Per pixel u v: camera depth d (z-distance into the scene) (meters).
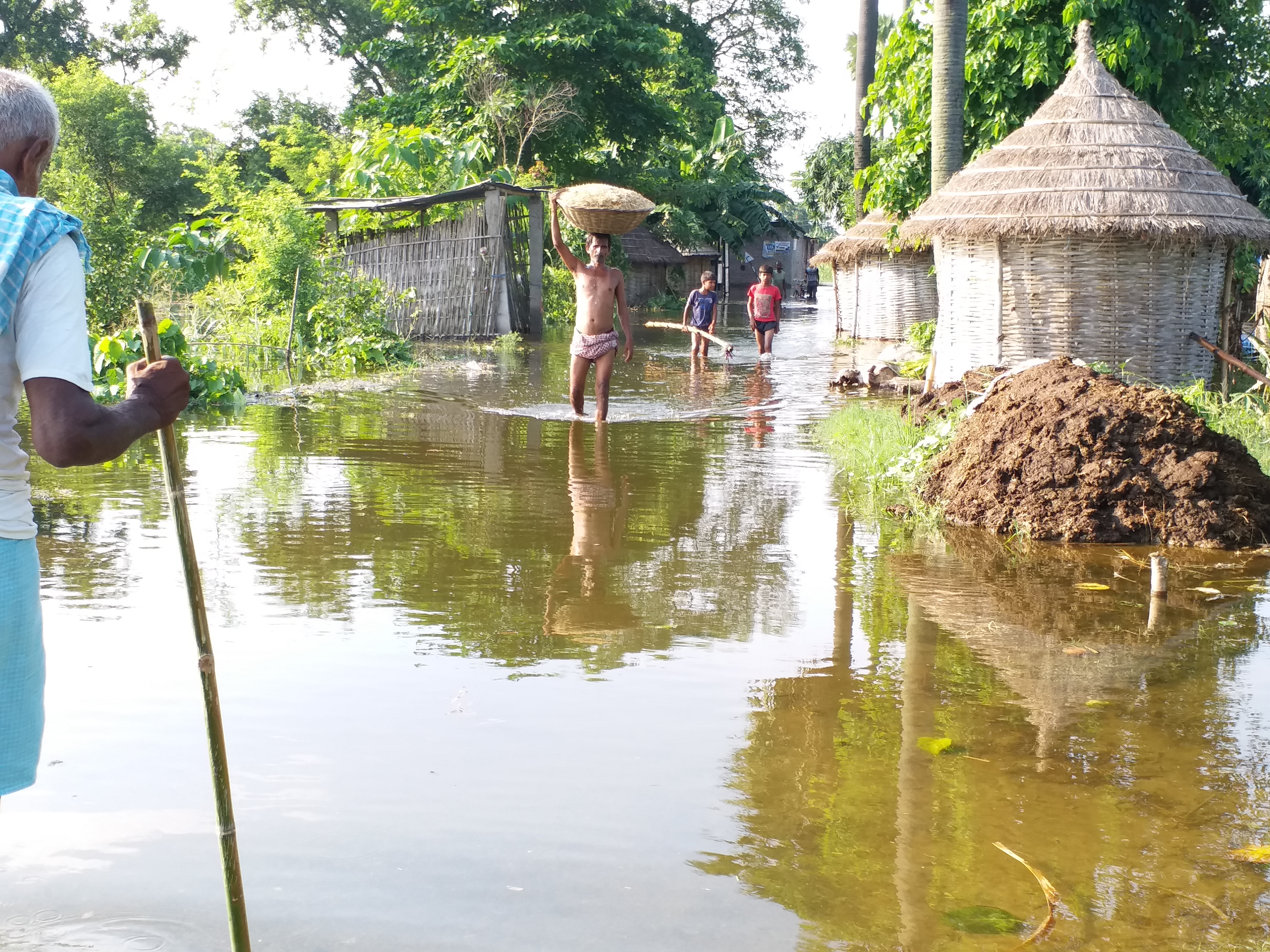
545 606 5.26
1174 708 4.16
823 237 59.06
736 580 5.77
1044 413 7.16
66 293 2.44
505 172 24.22
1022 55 13.80
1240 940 2.71
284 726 3.85
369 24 44.53
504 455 9.31
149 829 3.16
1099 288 10.48
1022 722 4.02
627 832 3.18
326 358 17.17
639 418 11.72
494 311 22.73
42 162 2.68
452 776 3.50
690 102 40.28
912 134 15.71
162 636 4.71
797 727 3.95
